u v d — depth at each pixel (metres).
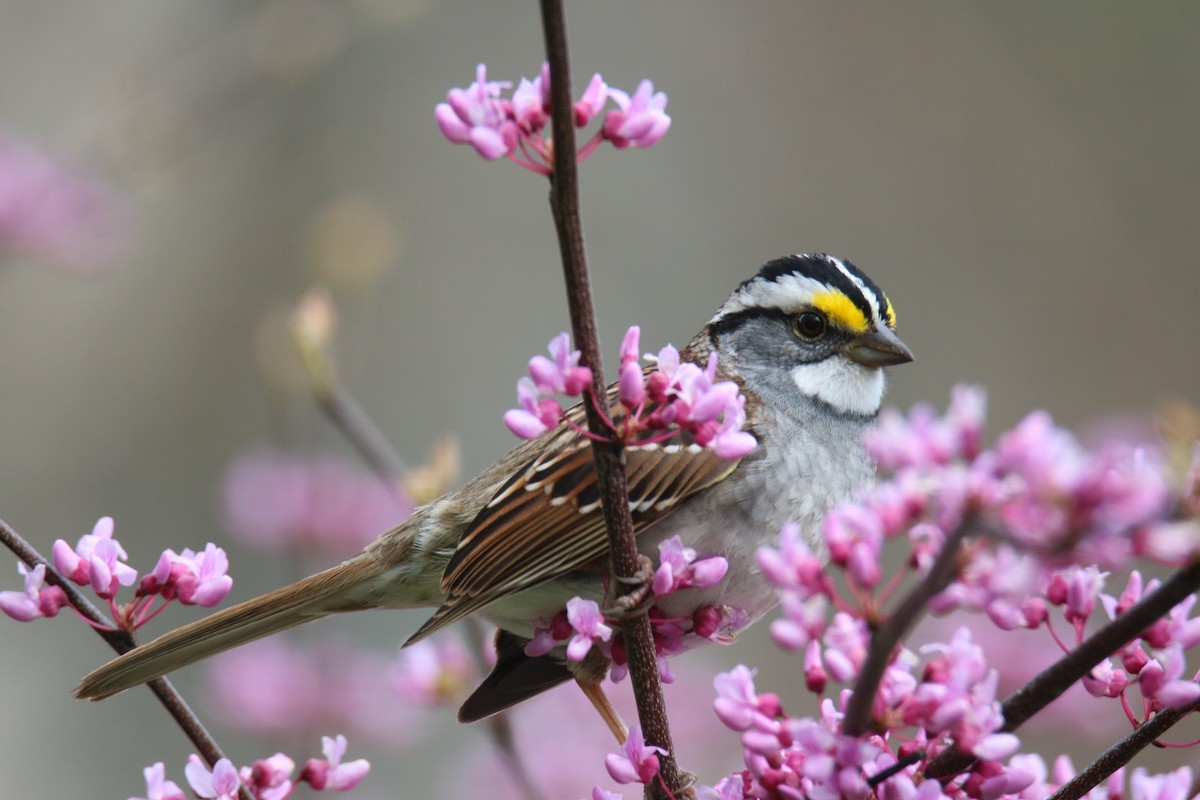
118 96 12.99
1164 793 4.15
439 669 7.32
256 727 9.07
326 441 12.71
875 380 6.77
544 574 5.93
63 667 12.62
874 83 16.69
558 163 3.98
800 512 6.29
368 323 14.89
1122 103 15.96
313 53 11.83
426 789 11.59
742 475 6.18
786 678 12.43
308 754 9.08
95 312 14.23
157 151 11.71
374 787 11.52
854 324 6.66
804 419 6.52
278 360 7.94
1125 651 4.08
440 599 6.63
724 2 17.12
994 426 14.79
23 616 4.57
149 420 13.98
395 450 14.40
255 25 11.95
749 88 16.75
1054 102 16.14
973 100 16.38
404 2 11.34
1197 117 15.72
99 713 12.33
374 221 8.42
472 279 15.39
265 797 4.77
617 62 16.72
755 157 16.42
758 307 6.81
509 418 4.21
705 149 16.44
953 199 16.00
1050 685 3.80
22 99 14.30
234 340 14.38
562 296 15.49
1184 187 15.56
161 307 14.40
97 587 4.57
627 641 4.61
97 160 11.52
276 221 14.93
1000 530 3.12
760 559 3.59
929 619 9.02
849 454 6.57
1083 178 15.77
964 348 15.23
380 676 9.21
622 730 5.98
